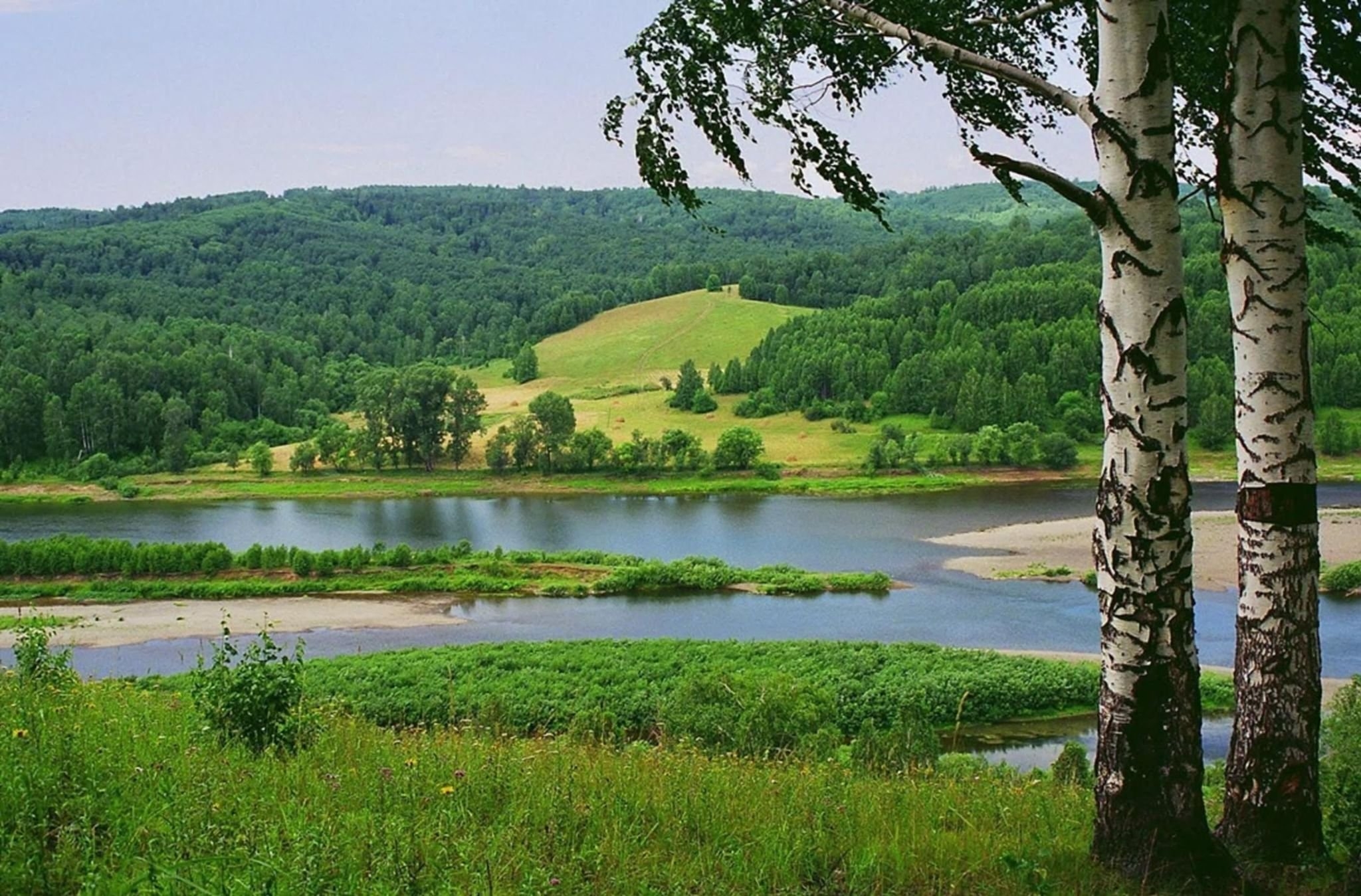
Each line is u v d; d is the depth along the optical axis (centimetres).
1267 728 771
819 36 837
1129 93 682
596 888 622
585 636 4931
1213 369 12106
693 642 4394
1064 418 12106
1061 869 710
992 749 3225
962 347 13700
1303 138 813
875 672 3772
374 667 3850
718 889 637
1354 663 3997
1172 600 693
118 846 582
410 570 6344
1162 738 695
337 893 541
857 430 12888
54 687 998
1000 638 4722
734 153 848
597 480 11050
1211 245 14388
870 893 667
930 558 6688
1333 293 13525
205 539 8075
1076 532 7412
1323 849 771
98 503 10406
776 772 1077
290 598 5853
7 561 6019
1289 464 761
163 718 996
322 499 10538
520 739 1207
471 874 595
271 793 716
